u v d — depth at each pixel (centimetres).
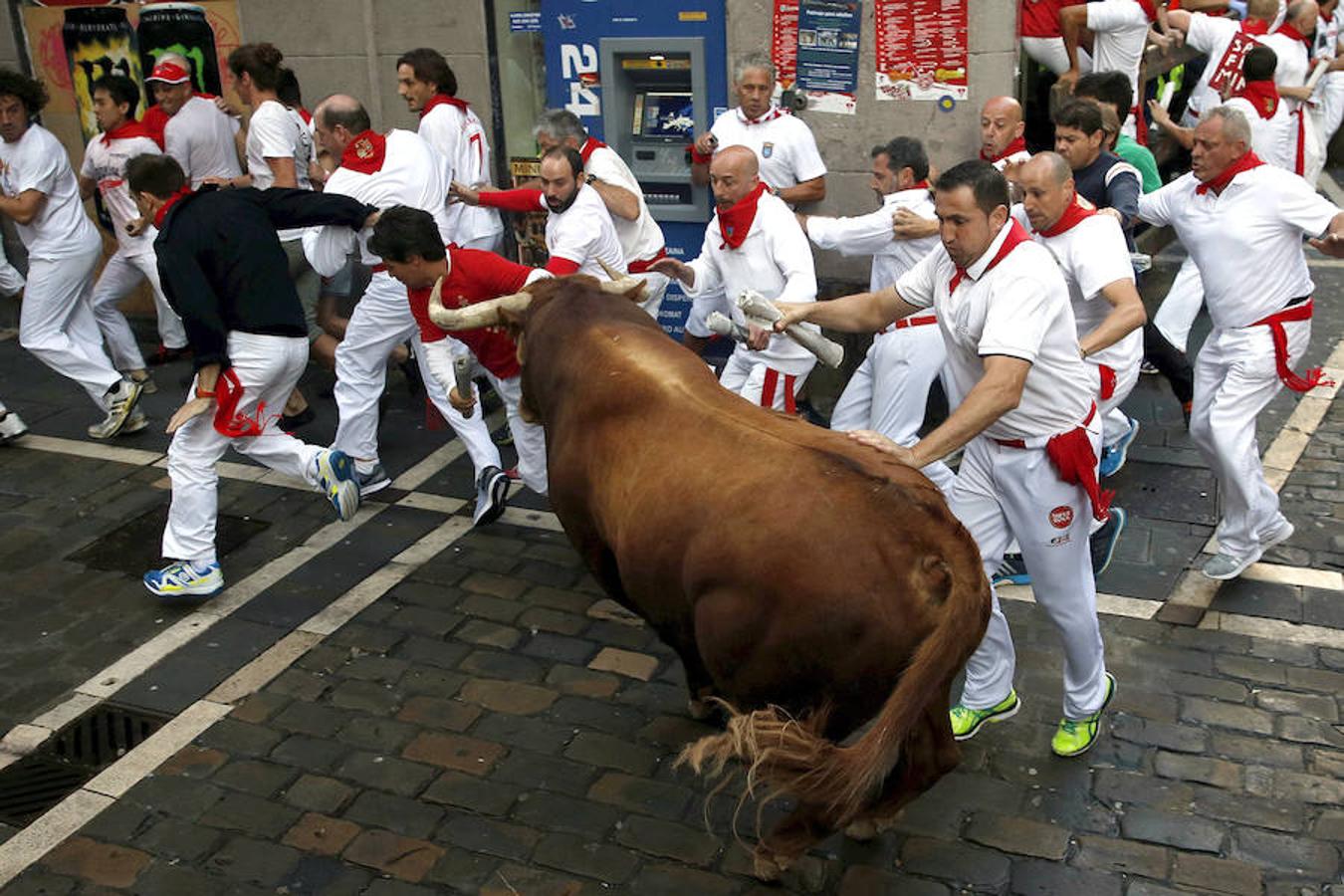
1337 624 497
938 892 371
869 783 288
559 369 399
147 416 776
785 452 324
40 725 472
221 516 638
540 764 438
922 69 673
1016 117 614
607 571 406
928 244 565
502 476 603
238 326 534
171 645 522
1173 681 466
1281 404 705
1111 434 625
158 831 410
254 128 738
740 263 555
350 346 636
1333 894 362
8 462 715
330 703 477
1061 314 370
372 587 561
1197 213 523
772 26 702
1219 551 527
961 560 299
